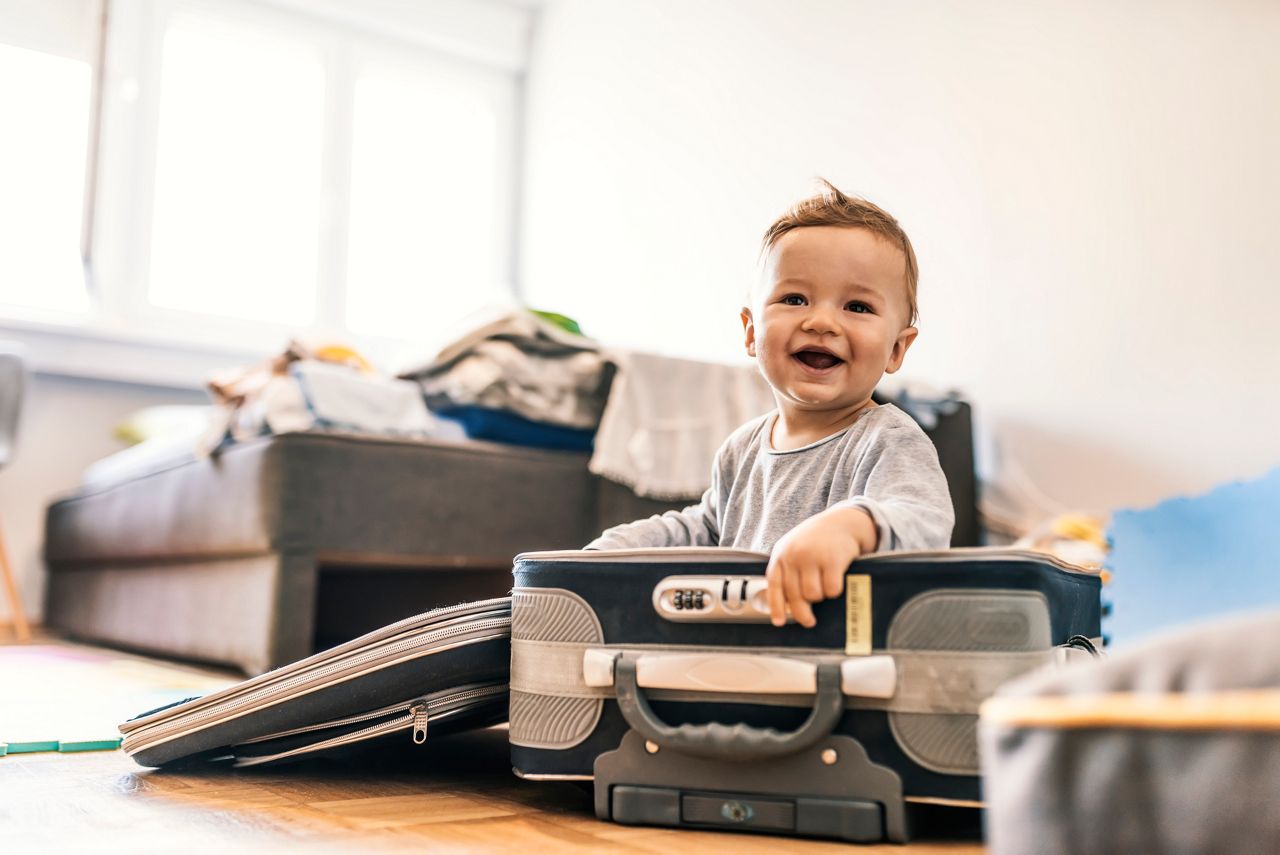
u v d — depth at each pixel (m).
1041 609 0.66
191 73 3.43
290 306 3.56
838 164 2.79
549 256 3.85
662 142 3.36
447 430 2.04
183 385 3.21
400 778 0.89
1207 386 1.98
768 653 0.69
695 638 0.71
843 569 0.68
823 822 0.67
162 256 3.34
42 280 3.18
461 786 0.86
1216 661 0.43
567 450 2.04
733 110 3.11
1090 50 2.23
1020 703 0.46
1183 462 2.00
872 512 0.71
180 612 2.04
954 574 0.66
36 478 3.02
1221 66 1.99
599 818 0.73
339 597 2.39
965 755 0.65
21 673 1.78
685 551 0.72
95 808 0.75
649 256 3.38
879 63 2.70
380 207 3.76
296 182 3.59
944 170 2.53
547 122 3.89
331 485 1.74
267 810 0.75
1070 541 2.06
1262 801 0.41
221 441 1.89
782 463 0.90
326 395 1.82
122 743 0.91
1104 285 2.17
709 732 0.69
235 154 3.48
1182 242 2.04
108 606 2.47
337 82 3.61
